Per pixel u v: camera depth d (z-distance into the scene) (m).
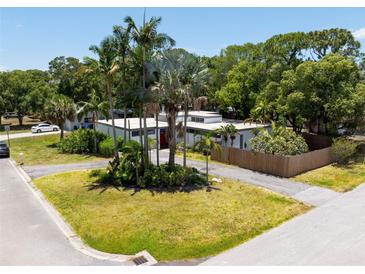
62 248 11.99
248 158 23.50
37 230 13.49
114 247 12.03
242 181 20.30
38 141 38.19
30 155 29.84
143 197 17.30
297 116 29.25
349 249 11.42
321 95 27.25
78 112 29.91
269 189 18.62
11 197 17.83
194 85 18.80
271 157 21.92
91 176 21.55
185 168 19.78
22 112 52.97
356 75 29.48
